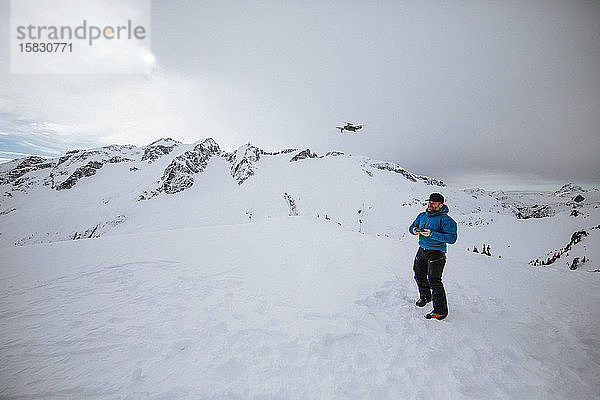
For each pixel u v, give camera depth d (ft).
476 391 9.35
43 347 12.05
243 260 24.64
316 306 15.57
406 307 15.47
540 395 9.25
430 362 10.78
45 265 24.09
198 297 17.17
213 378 10.08
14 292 18.22
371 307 15.44
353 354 11.31
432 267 14.20
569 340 12.78
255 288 18.42
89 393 9.47
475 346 11.89
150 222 382.63
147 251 28.40
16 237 366.63
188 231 38.04
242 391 9.48
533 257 109.09
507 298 17.12
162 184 505.66
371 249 26.58
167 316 14.71
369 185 417.28
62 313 15.19
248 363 10.82
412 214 304.91
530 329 13.56
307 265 22.48
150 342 12.30
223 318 14.38
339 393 9.33
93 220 405.59
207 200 453.58
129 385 9.80
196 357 11.21
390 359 10.97
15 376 10.30
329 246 27.76
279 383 9.79
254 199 411.34
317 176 472.44
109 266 23.65
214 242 31.32
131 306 16.02
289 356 11.21
